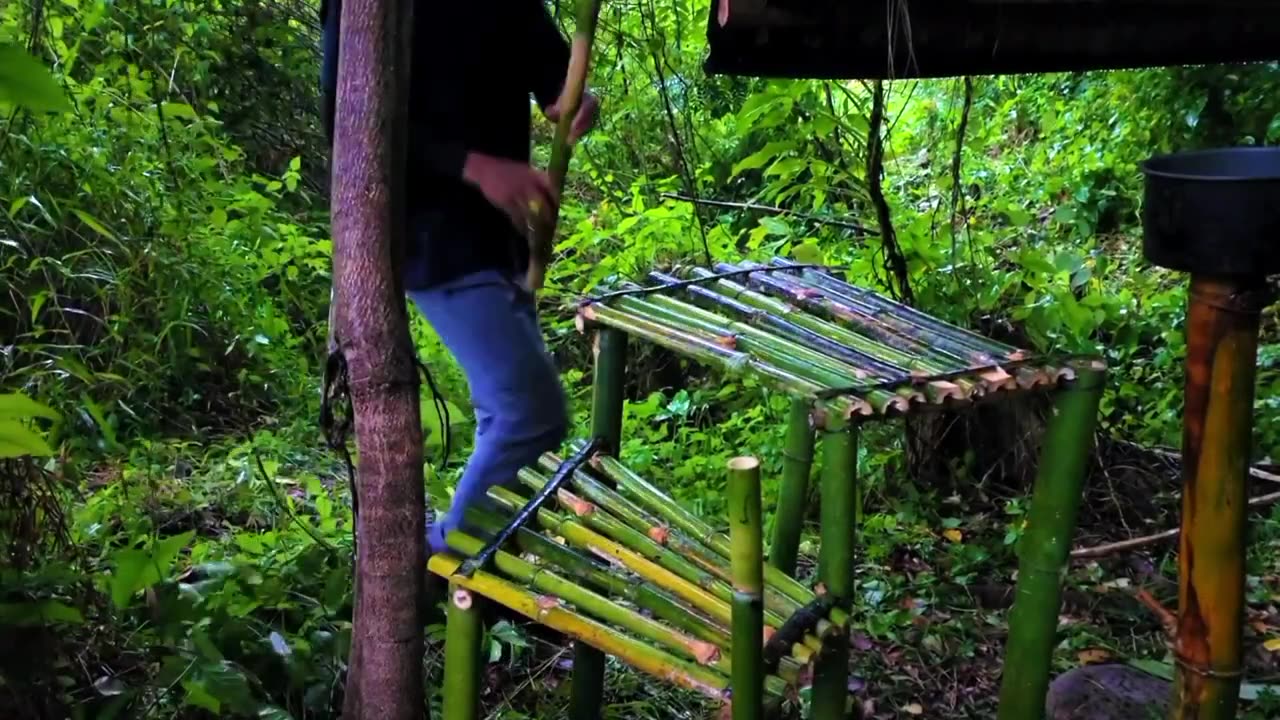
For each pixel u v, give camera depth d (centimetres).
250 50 467
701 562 149
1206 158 154
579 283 407
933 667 241
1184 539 155
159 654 193
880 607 262
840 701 152
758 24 159
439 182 190
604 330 189
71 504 247
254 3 465
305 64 481
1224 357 144
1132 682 223
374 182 125
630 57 441
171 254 357
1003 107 541
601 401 192
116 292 345
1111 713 215
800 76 179
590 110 206
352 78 123
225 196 390
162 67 431
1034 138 551
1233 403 145
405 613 137
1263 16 182
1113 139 481
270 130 475
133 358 337
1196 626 157
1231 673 156
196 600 204
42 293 297
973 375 151
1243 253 136
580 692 198
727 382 361
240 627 202
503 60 198
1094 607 263
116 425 319
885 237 319
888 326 176
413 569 136
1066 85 539
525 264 203
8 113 301
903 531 296
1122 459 321
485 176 177
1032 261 315
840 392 146
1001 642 250
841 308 186
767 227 366
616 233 403
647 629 136
